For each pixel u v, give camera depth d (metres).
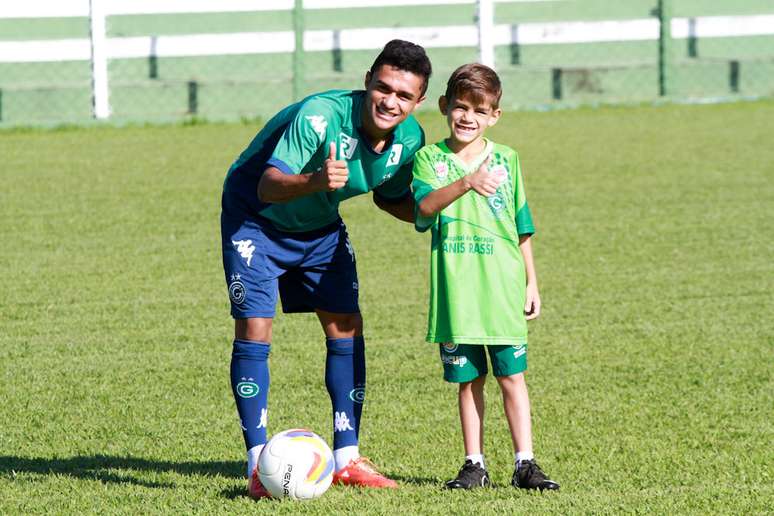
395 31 52.97
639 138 44.22
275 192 12.35
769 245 27.84
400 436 15.57
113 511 12.33
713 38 57.22
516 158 13.25
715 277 24.98
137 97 52.91
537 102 54.34
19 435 15.66
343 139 12.93
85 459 14.62
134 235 29.36
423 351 19.98
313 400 17.34
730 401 16.97
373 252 27.80
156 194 34.34
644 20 54.25
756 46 57.56
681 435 15.41
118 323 21.78
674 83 55.03
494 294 13.00
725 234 29.03
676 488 13.05
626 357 19.45
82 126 48.66
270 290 13.31
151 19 56.31
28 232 29.62
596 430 15.69
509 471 14.12
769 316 21.95
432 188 13.01
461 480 13.06
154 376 18.52
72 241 28.72
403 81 12.52
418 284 24.80
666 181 35.81
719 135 44.56
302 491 12.54
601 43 57.75
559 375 18.48
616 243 28.25
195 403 17.16
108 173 37.66
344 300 13.74
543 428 15.82
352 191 13.20
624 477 13.66
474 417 13.29
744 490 12.85
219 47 51.12
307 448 12.62
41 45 49.22
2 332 21.19
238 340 13.34
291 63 54.94
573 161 39.47
